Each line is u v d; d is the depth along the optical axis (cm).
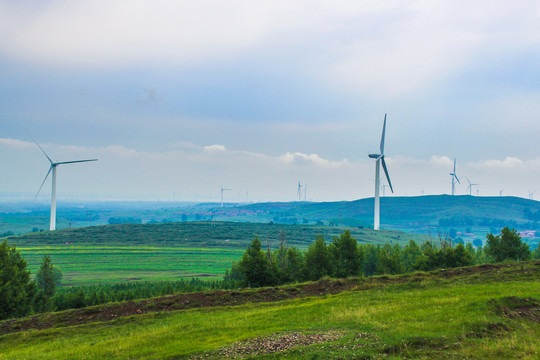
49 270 6975
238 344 2055
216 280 12812
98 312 3394
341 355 1762
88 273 15638
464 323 2056
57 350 2412
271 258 6606
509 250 6334
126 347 2244
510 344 1742
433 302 2670
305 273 6325
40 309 6000
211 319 2859
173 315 3155
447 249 6419
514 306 2289
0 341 2830
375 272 9494
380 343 1875
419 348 1798
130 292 8375
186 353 2005
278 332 2248
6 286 4269
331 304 3017
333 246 6706
